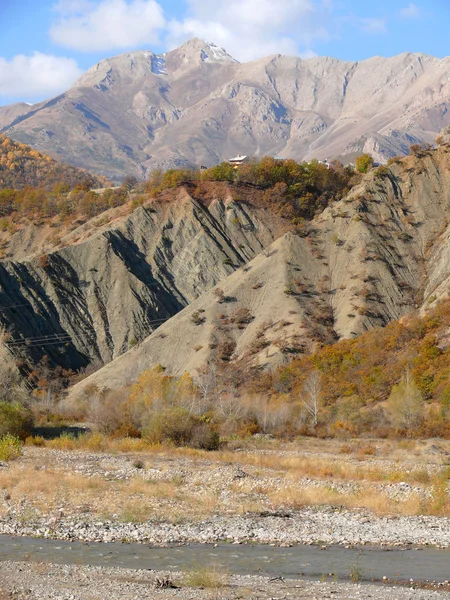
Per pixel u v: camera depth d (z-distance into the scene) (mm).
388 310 131000
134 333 154125
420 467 49562
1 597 19109
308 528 29984
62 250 168500
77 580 21250
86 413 94750
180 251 174500
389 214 153500
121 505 33688
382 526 30641
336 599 19891
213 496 36344
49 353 144625
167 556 25000
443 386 87125
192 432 60781
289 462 50469
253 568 23625
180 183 190625
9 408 66812
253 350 122812
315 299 135375
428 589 21453
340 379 99688
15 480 39250
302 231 151000
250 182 193250
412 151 168125
